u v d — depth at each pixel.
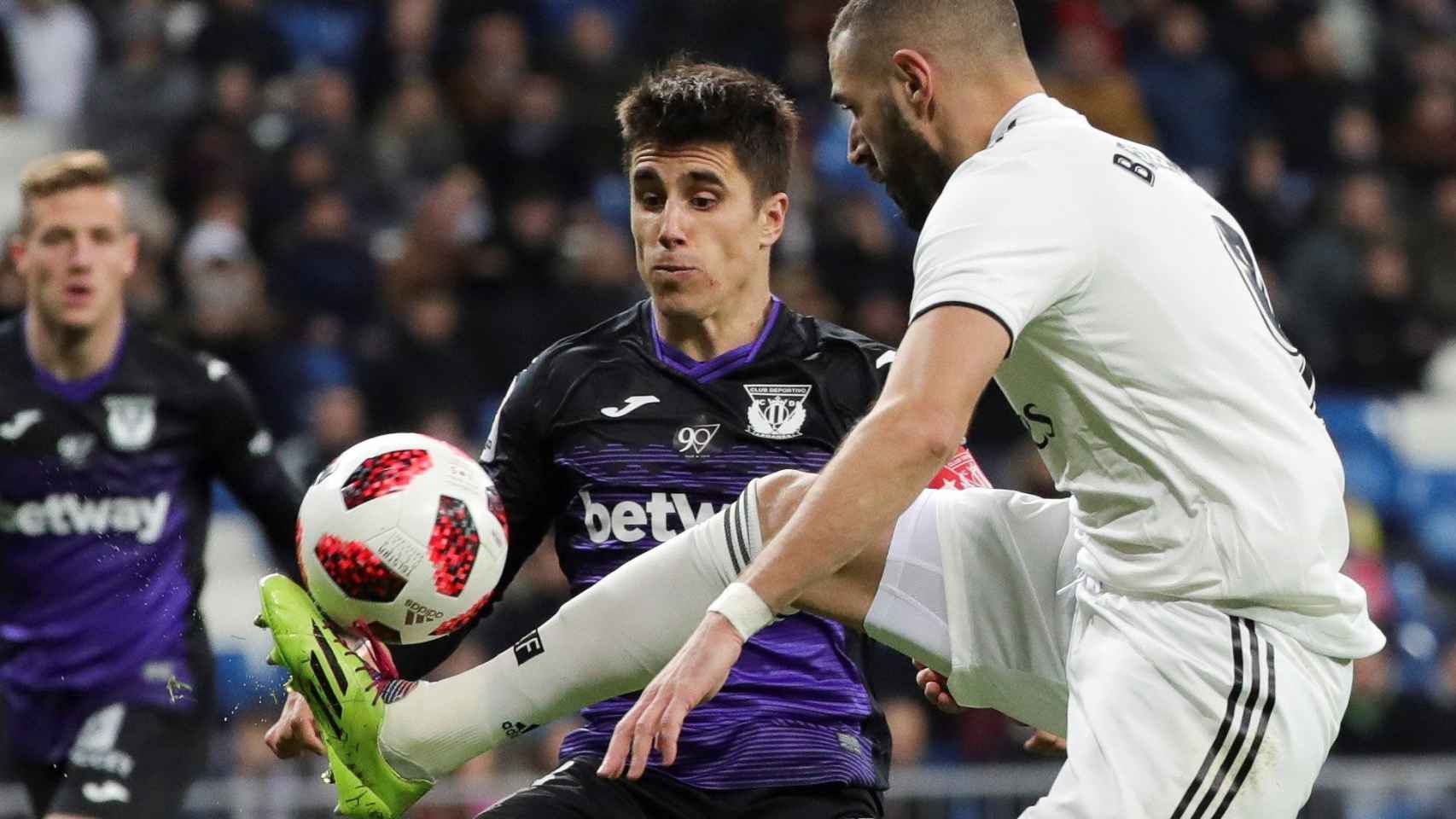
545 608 33.12
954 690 15.98
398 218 44.59
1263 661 13.66
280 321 41.47
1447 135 53.72
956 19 14.38
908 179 14.81
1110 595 14.23
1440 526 46.03
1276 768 13.73
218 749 31.31
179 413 21.41
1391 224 49.06
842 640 16.53
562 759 16.56
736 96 16.48
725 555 15.25
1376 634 14.48
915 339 13.07
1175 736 13.62
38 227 20.94
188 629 21.48
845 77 14.77
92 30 53.25
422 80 46.94
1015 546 15.59
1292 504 13.61
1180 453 13.62
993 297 13.04
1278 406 13.80
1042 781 29.86
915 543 15.78
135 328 21.58
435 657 16.88
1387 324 47.47
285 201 43.25
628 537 16.39
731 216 16.39
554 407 16.69
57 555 21.12
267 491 21.80
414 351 40.31
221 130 44.47
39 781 21.55
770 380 16.67
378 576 15.12
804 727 15.92
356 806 15.71
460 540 15.30
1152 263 13.65
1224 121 52.03
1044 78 49.44
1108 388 13.72
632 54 49.47
